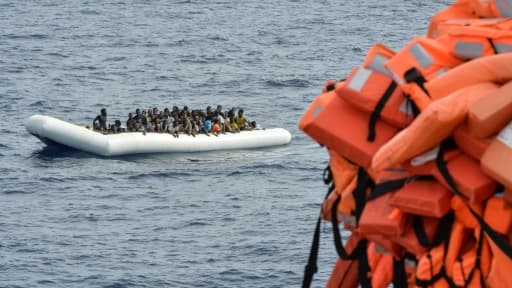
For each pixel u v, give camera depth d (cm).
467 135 2262
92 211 11538
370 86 2380
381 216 2375
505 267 2238
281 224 10719
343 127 2423
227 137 15150
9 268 9212
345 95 2397
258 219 11012
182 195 12438
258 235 10269
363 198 2489
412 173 2348
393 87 2362
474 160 2291
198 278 8938
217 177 13550
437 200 2297
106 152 14638
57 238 10281
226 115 15575
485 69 2286
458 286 2306
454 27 2428
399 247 2422
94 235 10444
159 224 10912
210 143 15025
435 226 2339
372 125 2391
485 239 2295
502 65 2266
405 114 2352
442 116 2230
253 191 12562
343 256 2545
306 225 10612
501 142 2220
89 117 18638
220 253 9650
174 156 14825
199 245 9994
